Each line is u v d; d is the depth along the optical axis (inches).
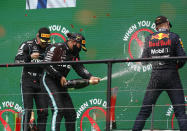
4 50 892.0
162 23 658.8
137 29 852.6
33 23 887.1
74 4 875.4
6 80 882.1
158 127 814.5
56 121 625.0
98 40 863.7
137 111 830.5
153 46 646.5
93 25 866.8
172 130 803.4
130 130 818.2
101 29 863.7
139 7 853.8
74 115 660.1
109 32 861.2
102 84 848.3
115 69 851.4
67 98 660.1
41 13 885.8
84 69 679.7
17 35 890.1
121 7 860.0
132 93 839.7
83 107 849.5
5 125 866.1
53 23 880.3
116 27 860.0
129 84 844.0
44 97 752.3
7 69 884.0
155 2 848.3
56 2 881.5
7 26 894.4
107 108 542.3
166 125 812.6
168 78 623.2
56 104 634.8
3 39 893.8
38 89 767.1
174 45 637.3
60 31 877.2
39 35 748.6
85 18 870.4
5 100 875.4
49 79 649.6
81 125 844.0
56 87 648.4
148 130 799.1
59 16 879.7
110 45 859.4
